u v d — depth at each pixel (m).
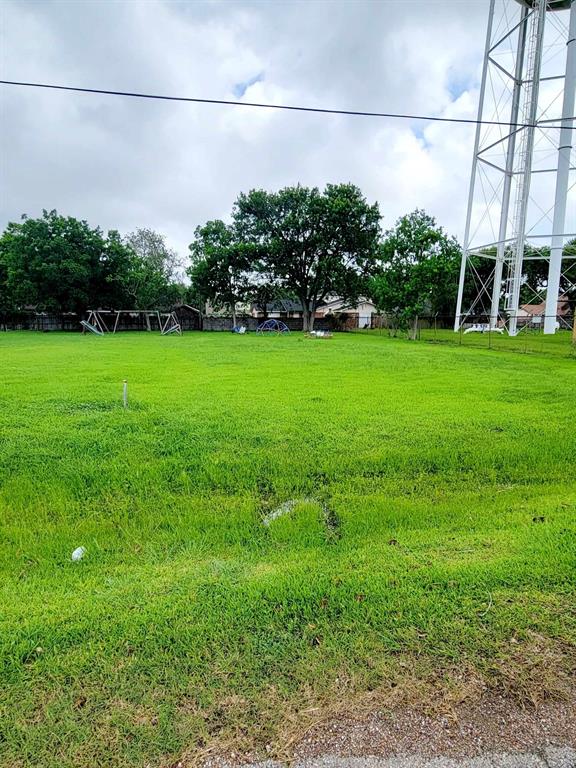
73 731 1.38
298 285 31.47
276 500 3.42
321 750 1.31
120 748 1.32
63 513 3.19
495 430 5.08
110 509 3.25
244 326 32.41
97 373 9.20
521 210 20.88
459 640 1.75
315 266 30.14
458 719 1.41
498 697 1.49
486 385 7.89
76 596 2.16
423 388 7.60
